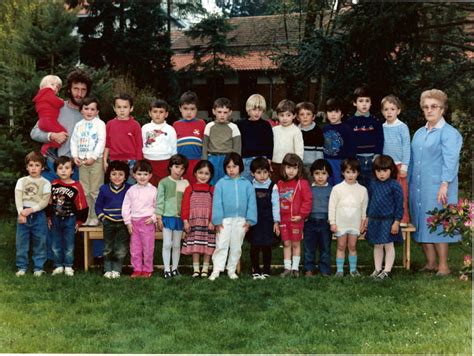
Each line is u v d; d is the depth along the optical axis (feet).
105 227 20.44
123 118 21.98
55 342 13.98
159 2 60.75
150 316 16.01
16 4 37.06
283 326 15.16
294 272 20.56
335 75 30.45
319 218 20.56
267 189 20.57
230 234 20.16
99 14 58.95
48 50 26.84
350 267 20.79
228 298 17.57
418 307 16.58
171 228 20.38
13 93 25.73
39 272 20.61
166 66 61.77
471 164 35.55
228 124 22.03
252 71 67.92
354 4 29.01
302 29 65.10
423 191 20.74
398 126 21.53
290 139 21.91
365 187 20.90
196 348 13.62
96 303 17.13
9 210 26.14
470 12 32.42
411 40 29.25
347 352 13.29
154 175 21.98
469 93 32.78
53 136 21.33
